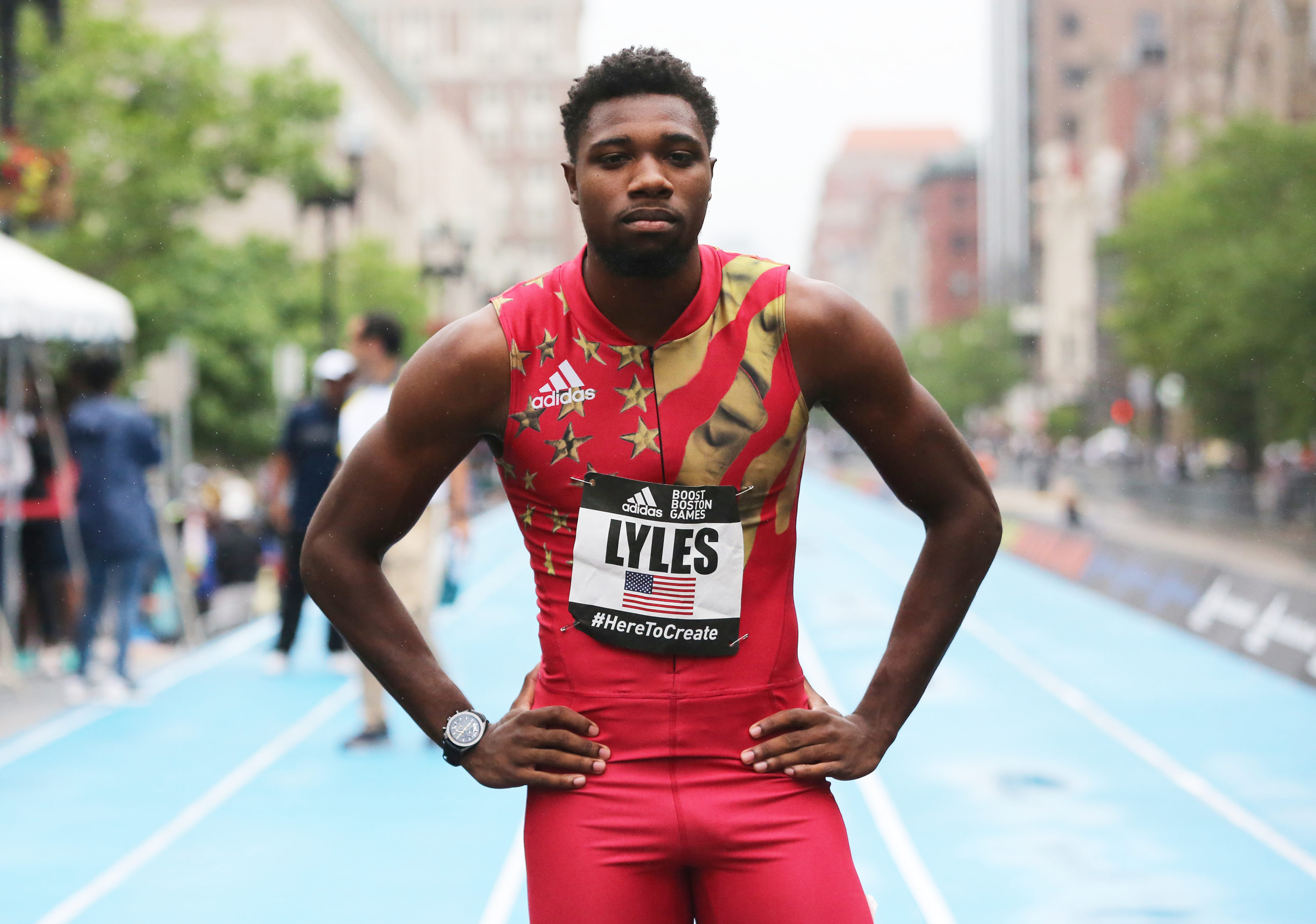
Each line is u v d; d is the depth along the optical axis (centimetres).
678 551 222
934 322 11438
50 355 1245
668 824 220
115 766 687
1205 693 892
